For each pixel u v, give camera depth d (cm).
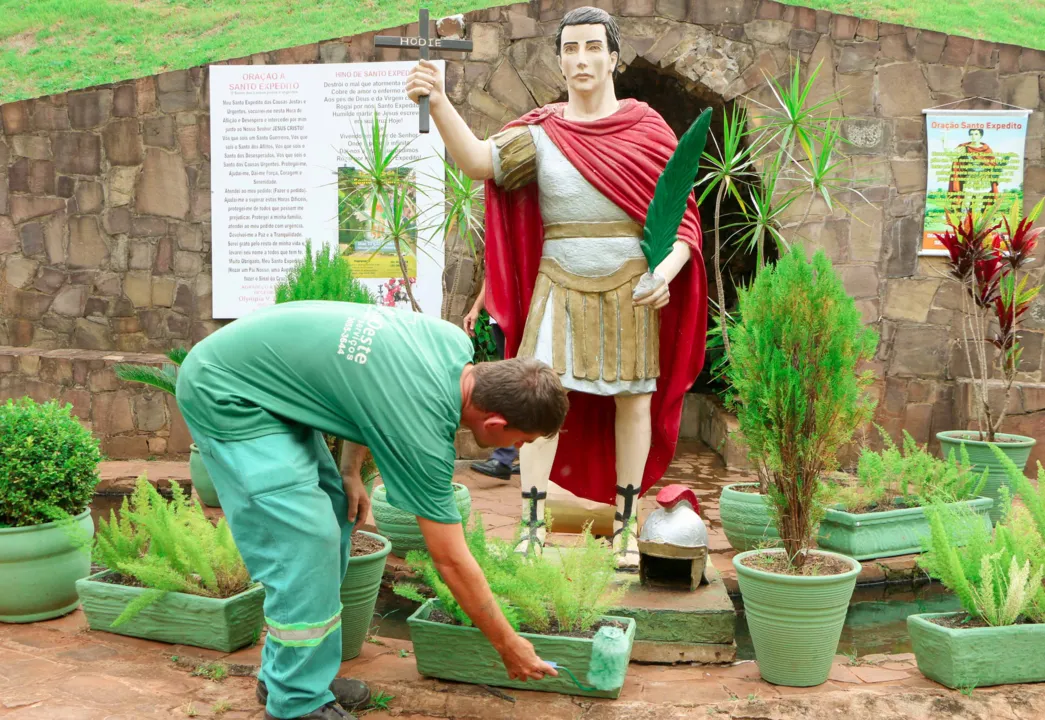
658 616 332
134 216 757
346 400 247
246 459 252
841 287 320
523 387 245
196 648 331
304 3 1348
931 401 734
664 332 390
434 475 244
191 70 737
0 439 355
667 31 720
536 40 723
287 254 741
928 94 723
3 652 326
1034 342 736
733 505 454
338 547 263
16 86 1143
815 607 298
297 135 729
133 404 727
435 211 714
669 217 331
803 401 314
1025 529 358
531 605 297
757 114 718
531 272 394
